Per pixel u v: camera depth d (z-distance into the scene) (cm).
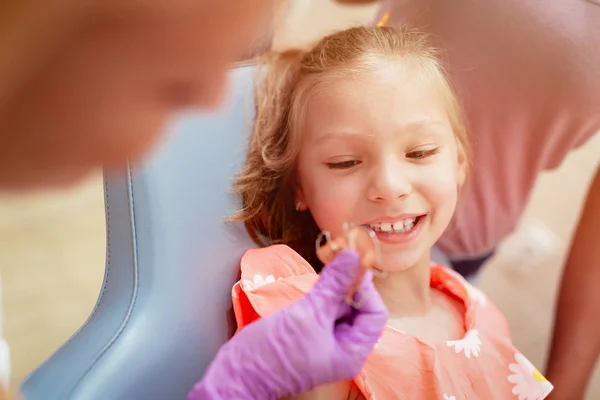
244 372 63
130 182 74
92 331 72
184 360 72
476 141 99
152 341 70
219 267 78
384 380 75
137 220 74
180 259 75
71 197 152
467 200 103
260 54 85
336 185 78
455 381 78
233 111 82
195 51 42
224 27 42
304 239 87
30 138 42
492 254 114
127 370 68
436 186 79
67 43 39
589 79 91
